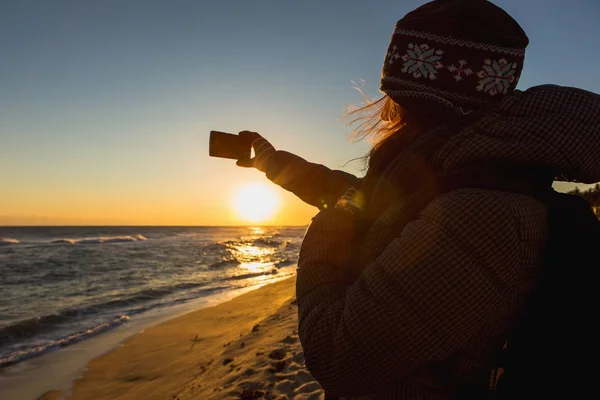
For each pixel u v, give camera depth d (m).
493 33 0.90
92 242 55.81
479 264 0.77
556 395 0.80
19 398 6.74
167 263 29.69
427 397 0.89
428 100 0.95
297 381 4.76
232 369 5.60
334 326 0.84
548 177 0.87
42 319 11.80
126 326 11.06
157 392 6.38
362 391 0.84
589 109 0.83
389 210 0.93
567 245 0.83
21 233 89.75
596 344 0.79
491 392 0.89
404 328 0.77
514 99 0.88
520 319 0.84
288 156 1.24
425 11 0.96
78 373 7.73
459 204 0.80
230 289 17.98
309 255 0.99
